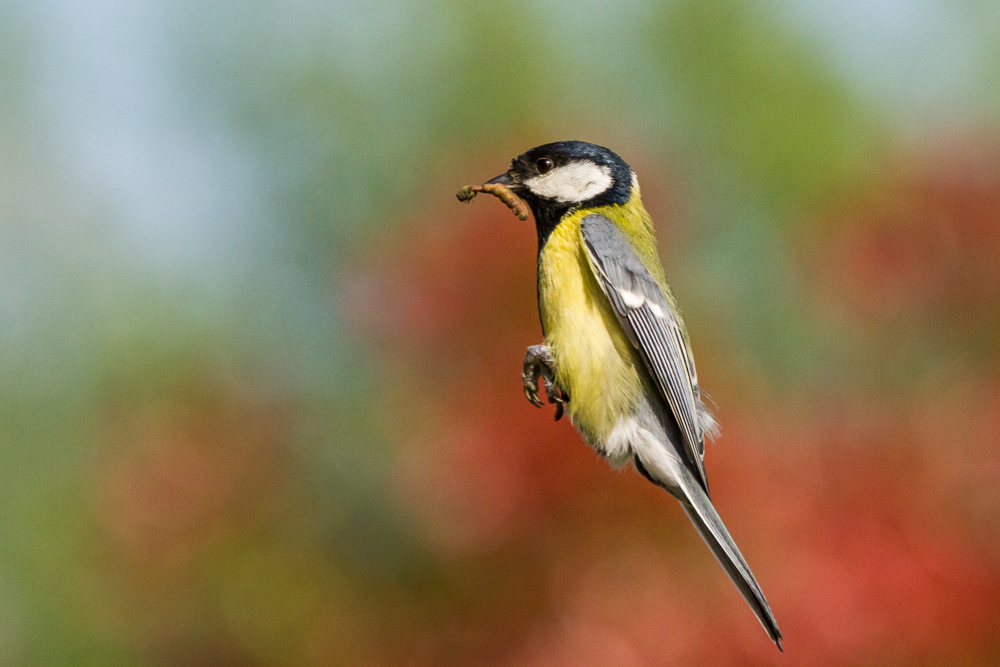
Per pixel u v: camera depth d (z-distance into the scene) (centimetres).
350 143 1521
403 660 1127
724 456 986
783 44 1486
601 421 783
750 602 723
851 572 934
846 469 1013
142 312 1491
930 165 1264
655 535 963
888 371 1203
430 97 1513
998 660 920
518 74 1482
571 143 852
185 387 1339
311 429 1310
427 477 1069
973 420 1084
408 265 1138
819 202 1405
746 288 1353
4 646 1298
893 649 913
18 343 1473
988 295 1191
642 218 859
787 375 1255
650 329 770
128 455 1259
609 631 938
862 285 1230
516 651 994
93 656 1263
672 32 1507
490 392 1038
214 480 1242
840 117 1470
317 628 1225
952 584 936
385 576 1191
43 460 1365
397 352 1153
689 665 917
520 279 1078
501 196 826
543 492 977
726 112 1473
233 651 1245
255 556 1245
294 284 1491
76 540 1276
